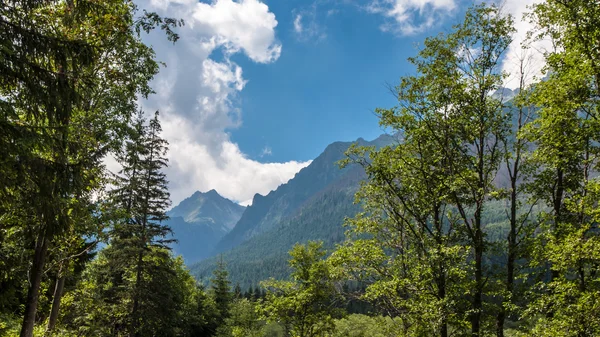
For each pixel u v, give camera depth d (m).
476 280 13.86
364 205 17.61
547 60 13.21
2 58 6.14
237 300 52.50
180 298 37.16
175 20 11.10
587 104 11.79
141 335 24.58
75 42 7.30
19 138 6.24
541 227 14.05
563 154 12.96
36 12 9.54
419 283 13.94
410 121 15.39
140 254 23.03
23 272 10.55
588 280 11.84
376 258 15.84
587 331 10.10
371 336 28.12
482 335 13.12
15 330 12.99
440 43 15.13
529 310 11.80
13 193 7.27
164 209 23.81
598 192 10.69
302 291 23.52
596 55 11.38
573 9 11.85
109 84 12.09
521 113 15.24
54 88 7.17
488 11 14.52
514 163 15.03
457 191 15.03
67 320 21.56
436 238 15.09
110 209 11.56
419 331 13.54
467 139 15.23
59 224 8.18
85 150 10.24
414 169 16.34
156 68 12.71
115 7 10.93
